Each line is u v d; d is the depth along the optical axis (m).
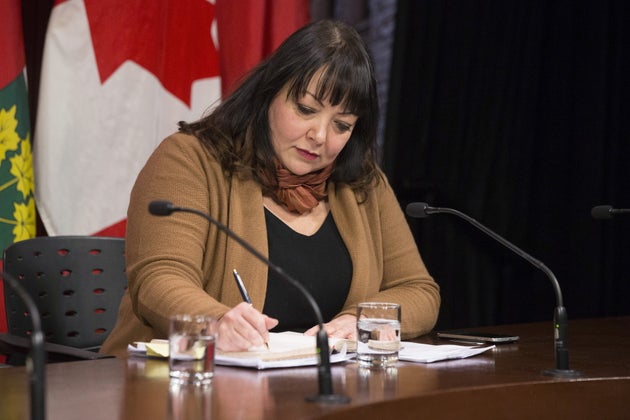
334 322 5.09
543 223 10.33
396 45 9.83
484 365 4.38
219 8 8.48
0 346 4.94
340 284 5.79
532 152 10.31
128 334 5.40
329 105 5.48
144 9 7.85
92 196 7.59
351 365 4.30
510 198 10.24
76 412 3.14
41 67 7.84
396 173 9.92
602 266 10.14
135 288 5.01
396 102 9.85
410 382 3.83
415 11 9.87
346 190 6.10
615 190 10.12
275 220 5.75
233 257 5.43
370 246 6.03
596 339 5.61
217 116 5.82
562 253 10.30
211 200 5.51
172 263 5.03
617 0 10.05
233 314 4.41
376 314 4.32
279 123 5.58
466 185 10.14
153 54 7.91
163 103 8.07
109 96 7.66
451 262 10.16
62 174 7.47
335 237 5.94
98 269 6.28
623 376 4.09
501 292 10.34
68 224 7.49
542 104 10.34
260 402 3.33
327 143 5.62
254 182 5.69
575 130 10.19
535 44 10.22
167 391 3.53
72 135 7.51
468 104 10.12
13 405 3.25
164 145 5.64
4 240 7.13
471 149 10.15
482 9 10.12
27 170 7.32
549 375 4.08
